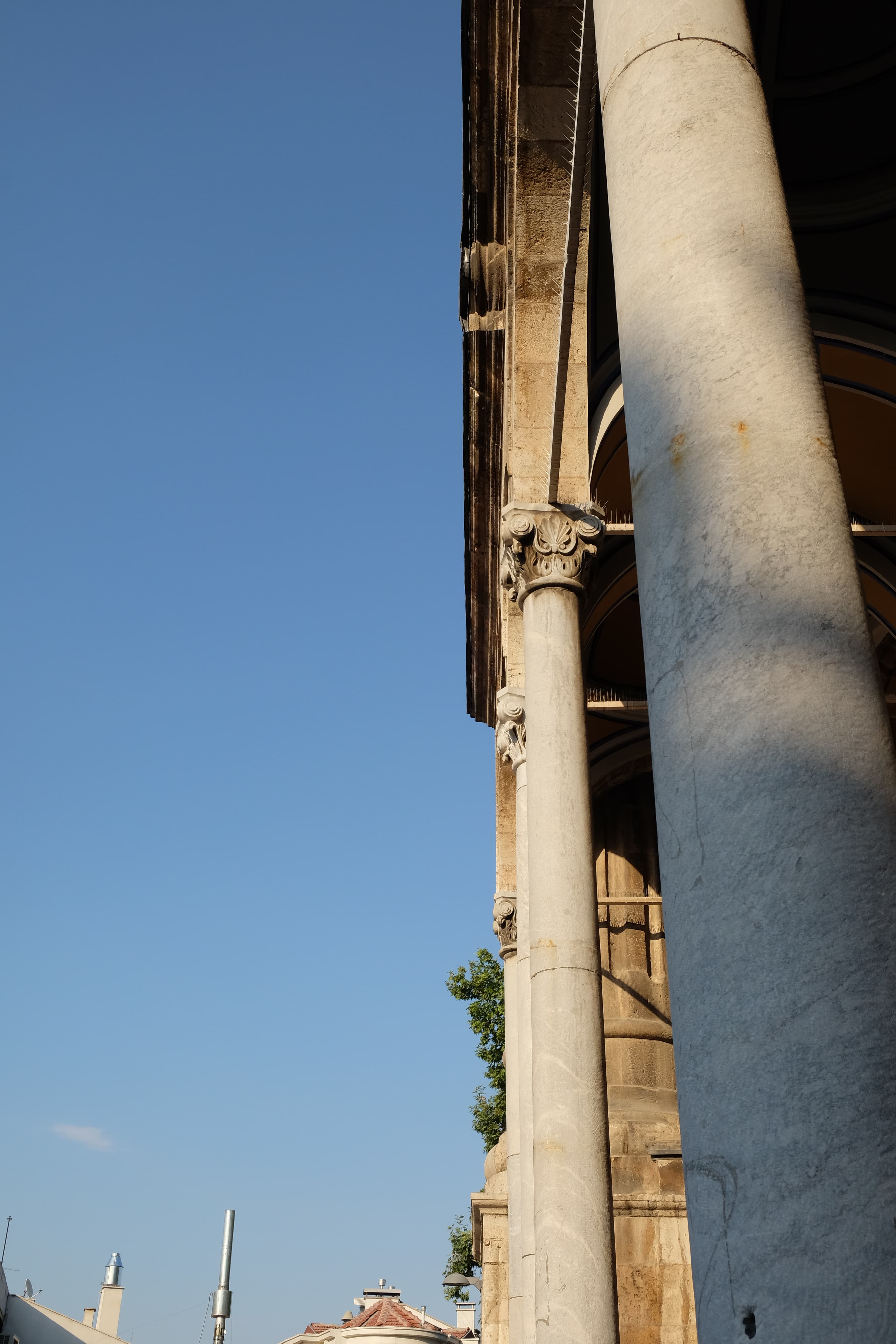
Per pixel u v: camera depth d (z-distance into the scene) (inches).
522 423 432.5
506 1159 633.6
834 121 441.4
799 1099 115.8
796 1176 113.0
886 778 130.0
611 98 189.2
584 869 372.8
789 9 410.9
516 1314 509.4
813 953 120.9
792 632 136.4
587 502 426.9
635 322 168.2
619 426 505.0
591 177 346.3
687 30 182.4
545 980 358.0
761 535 142.6
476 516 586.6
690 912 134.0
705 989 128.8
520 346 435.2
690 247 164.2
